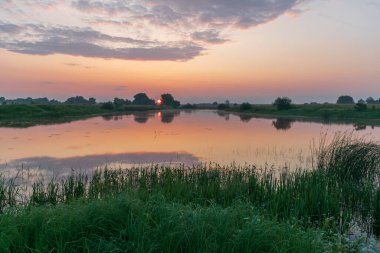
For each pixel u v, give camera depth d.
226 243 5.30
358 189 11.18
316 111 72.38
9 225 5.50
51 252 4.90
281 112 83.50
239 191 11.01
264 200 10.54
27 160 19.02
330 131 36.97
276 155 21.14
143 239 5.22
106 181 12.51
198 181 12.30
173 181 12.05
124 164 18.03
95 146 24.92
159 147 24.61
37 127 41.12
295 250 5.16
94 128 40.75
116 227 5.68
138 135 32.88
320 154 15.16
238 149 23.64
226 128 42.34
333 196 10.44
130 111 110.81
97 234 5.55
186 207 6.59
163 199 6.88
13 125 43.16
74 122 51.59
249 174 12.74
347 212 9.42
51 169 16.64
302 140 29.05
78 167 17.19
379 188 10.28
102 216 5.75
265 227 5.74
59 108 68.06
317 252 5.35
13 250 5.09
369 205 10.23
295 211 8.91
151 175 12.99
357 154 13.62
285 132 36.41
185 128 42.12
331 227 8.99
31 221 5.69
